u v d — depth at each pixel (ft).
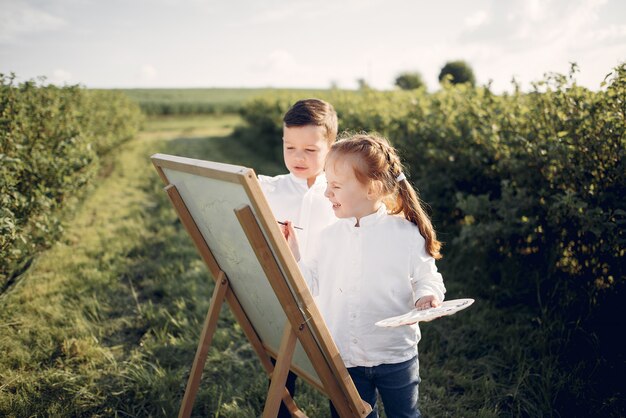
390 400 5.82
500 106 13.74
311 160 6.37
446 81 19.02
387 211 5.93
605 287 10.26
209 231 6.06
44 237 14.05
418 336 5.86
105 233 19.15
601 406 7.97
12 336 10.67
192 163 5.11
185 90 240.12
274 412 5.15
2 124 13.62
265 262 4.58
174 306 12.51
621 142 9.43
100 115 33.86
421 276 5.64
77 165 17.08
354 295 5.59
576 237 10.89
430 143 15.64
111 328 11.55
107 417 8.36
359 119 22.27
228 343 10.73
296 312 4.83
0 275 11.96
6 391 8.84
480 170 14.19
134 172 36.40
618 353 9.25
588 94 10.81
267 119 45.09
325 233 5.87
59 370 9.48
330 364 4.96
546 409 8.09
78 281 13.80
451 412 8.38
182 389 9.08
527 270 12.44
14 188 12.23
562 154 10.44
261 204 4.17
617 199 9.64
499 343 10.12
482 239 12.51
